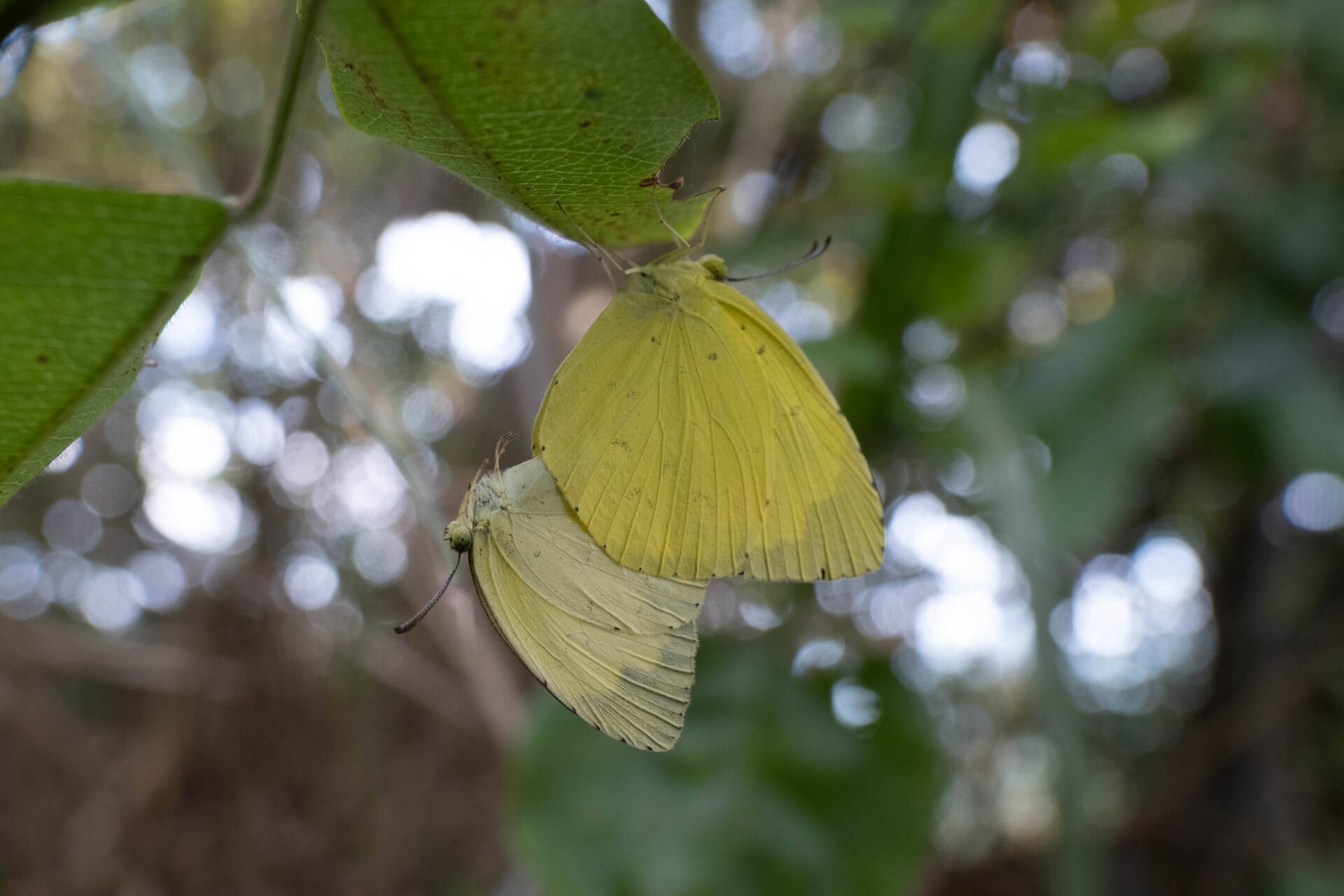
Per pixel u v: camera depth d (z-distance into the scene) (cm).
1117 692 24
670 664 10
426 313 19
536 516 10
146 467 19
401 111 7
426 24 6
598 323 10
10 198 5
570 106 7
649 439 10
